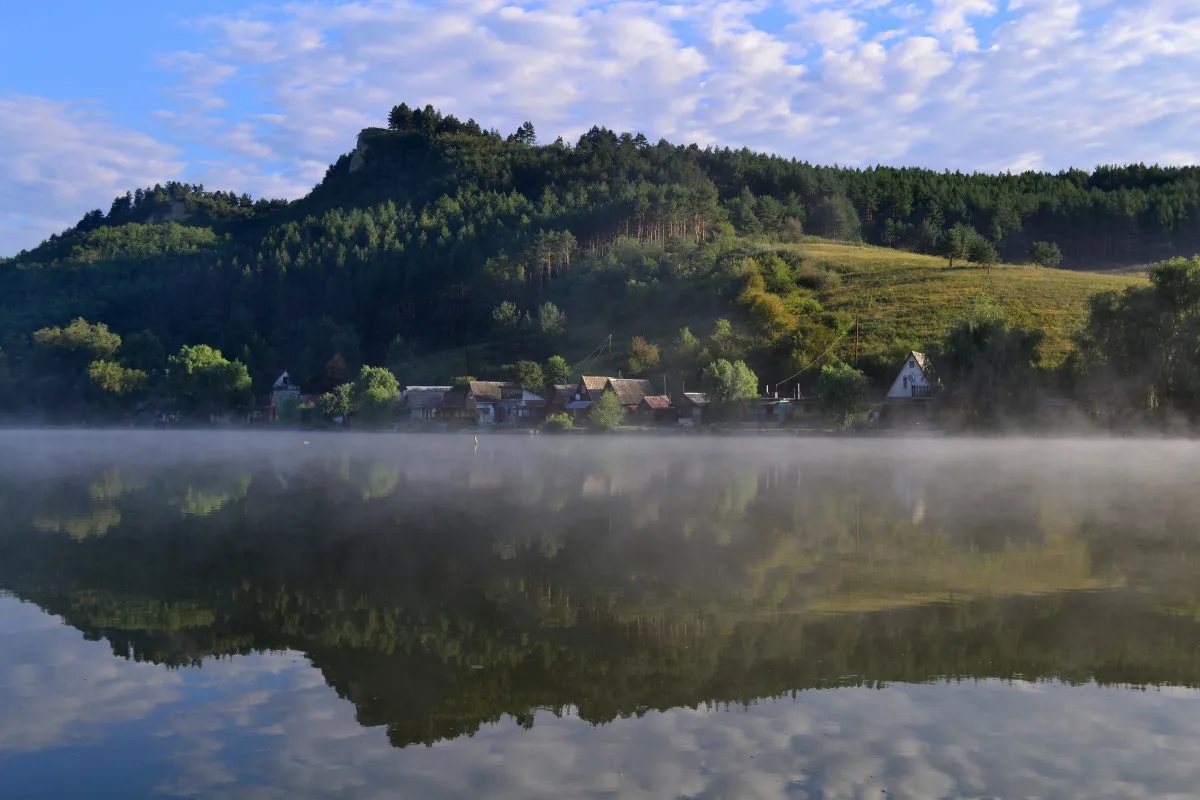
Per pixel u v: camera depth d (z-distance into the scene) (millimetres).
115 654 18906
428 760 13719
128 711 15727
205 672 17750
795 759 13648
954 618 21141
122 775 13281
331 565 27594
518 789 12734
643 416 126812
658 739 14453
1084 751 13883
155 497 45844
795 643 19391
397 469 63312
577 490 48062
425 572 26562
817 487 48812
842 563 27516
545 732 14773
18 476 58562
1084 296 145500
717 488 48594
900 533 33000
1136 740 14297
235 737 14641
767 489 48031
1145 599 22875
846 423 102312
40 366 171125
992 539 31656
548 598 23281
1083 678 17141
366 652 18922
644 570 26656
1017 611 21734
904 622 20812
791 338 136250
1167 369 83750
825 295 163250
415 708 15836
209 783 13023
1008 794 12484
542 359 170125
